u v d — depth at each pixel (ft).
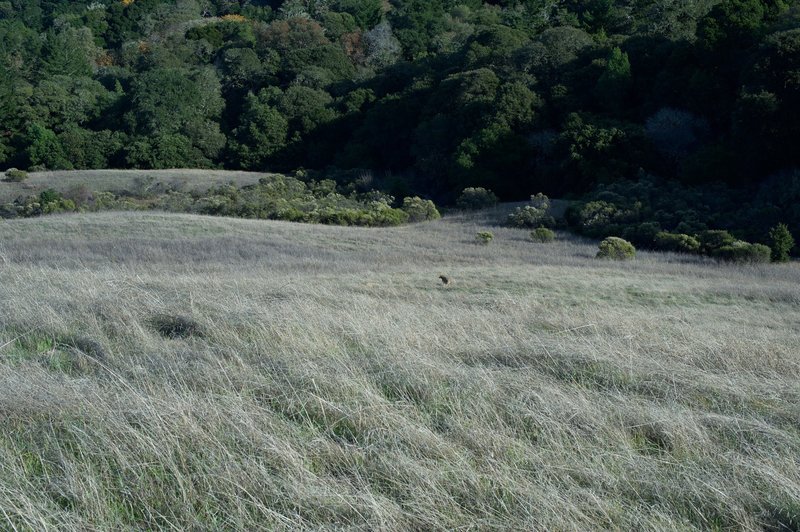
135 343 19.80
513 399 15.20
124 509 10.86
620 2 201.67
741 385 17.33
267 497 11.09
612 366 18.56
